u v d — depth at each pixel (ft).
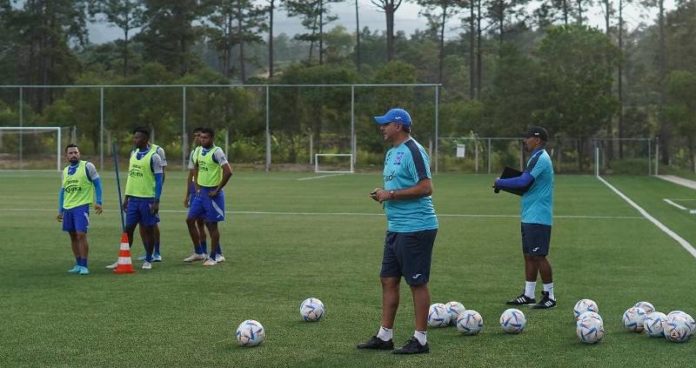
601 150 187.62
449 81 335.47
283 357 25.26
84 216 41.65
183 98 186.09
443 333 28.58
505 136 191.21
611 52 185.68
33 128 173.17
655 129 214.69
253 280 39.63
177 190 112.68
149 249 43.88
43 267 43.80
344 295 35.60
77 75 273.95
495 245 53.47
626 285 38.24
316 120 190.19
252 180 145.28
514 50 191.93
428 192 25.55
